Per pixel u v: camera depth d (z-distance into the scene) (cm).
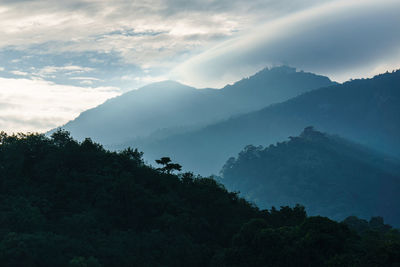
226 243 9856
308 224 8444
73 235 8356
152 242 8606
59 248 7500
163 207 10281
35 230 8300
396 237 8975
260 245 8112
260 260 7962
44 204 9438
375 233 9162
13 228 8150
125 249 8138
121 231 8988
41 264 7131
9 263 6888
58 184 10369
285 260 7831
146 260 8025
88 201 10231
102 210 9781
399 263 7269
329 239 7919
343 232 8406
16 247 7112
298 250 7831
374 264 7338
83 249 7662
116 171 11356
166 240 8725
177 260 8275
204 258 8675
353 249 7925
